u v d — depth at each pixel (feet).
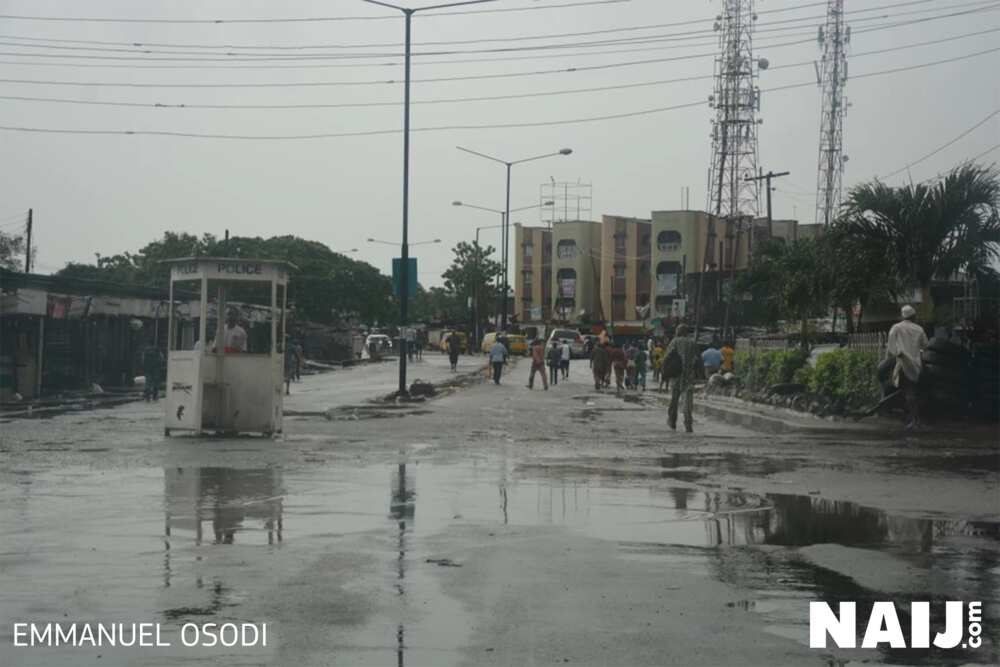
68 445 59.00
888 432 67.97
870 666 19.72
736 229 263.70
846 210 79.97
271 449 56.95
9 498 38.50
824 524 34.12
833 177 241.14
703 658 19.95
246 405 65.67
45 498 38.52
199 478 44.47
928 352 73.92
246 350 70.28
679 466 50.34
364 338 341.00
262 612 22.77
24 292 115.14
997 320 76.48
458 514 35.45
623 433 69.72
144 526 32.76
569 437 66.08
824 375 85.66
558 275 429.38
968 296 81.87
